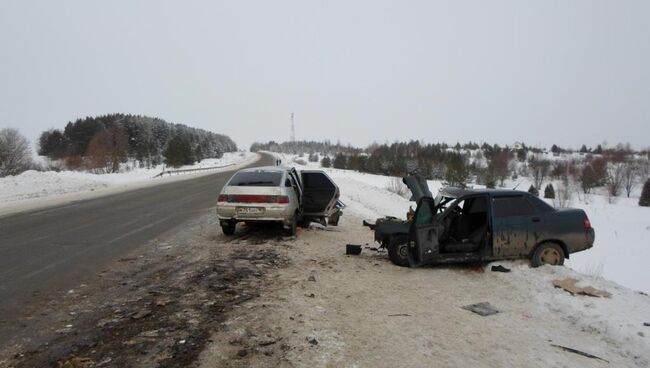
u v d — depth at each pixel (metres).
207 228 11.48
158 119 126.12
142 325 4.82
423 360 4.14
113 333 4.60
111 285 6.30
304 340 4.48
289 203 9.89
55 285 6.30
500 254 7.36
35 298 5.73
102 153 61.50
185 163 81.12
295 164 73.00
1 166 45.97
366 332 4.75
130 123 104.38
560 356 4.32
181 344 4.34
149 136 103.50
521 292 6.26
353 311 5.39
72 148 90.00
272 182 10.09
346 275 7.07
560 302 5.71
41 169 53.44
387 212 18.88
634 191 69.50
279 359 4.06
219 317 5.07
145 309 5.32
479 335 4.77
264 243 9.52
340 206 13.56
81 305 5.46
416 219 7.54
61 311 5.25
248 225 11.67
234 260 7.90
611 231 27.61
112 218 13.27
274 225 11.63
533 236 7.36
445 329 4.90
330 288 6.33
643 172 73.56
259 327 4.79
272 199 9.77
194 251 8.65
